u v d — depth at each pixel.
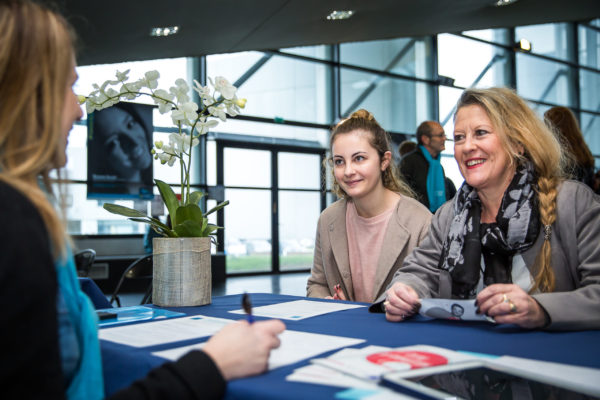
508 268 1.36
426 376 0.68
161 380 0.61
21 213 0.56
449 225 1.52
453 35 11.52
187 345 0.89
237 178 9.63
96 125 7.86
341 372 0.69
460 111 1.46
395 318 1.14
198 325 1.12
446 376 0.69
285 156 10.15
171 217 1.58
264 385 0.64
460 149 1.44
